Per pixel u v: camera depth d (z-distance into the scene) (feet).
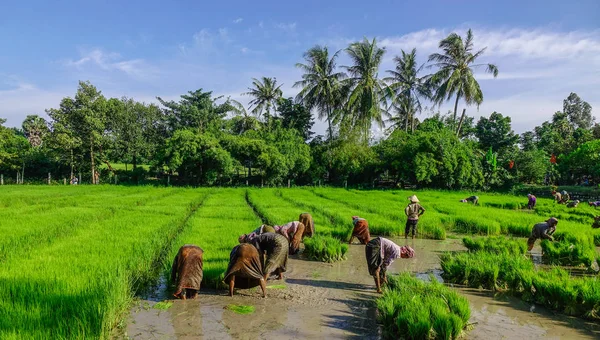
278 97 169.48
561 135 213.25
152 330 19.60
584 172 152.35
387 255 26.99
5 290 21.95
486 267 28.89
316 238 37.81
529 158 154.92
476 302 25.50
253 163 140.36
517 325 21.70
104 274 25.03
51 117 133.49
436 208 74.18
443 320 19.21
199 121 170.71
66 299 20.84
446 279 30.55
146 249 32.65
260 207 67.46
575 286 24.68
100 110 138.72
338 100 155.63
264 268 26.58
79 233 40.22
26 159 146.30
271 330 19.98
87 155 141.38
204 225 46.85
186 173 142.61
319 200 86.12
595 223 49.37
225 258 31.04
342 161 144.36
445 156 131.44
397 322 19.69
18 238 36.04
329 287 27.68
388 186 153.79
